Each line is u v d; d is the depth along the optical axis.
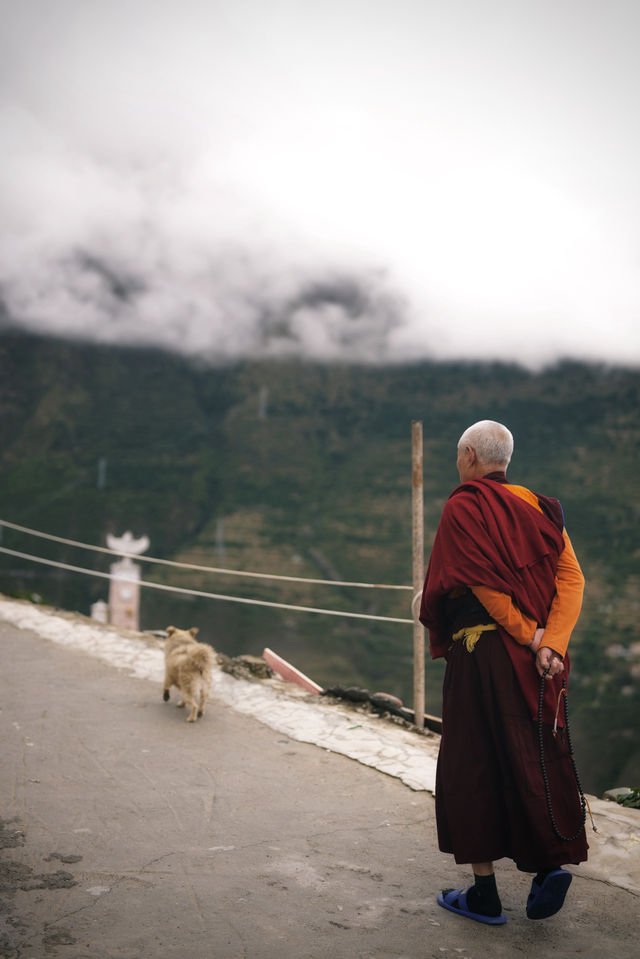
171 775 4.05
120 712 5.10
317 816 3.60
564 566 2.72
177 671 5.12
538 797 2.54
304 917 2.70
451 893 2.82
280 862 3.12
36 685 5.62
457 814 2.64
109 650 6.71
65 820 3.43
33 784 3.83
